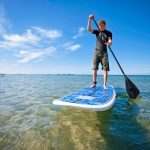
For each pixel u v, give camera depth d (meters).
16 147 2.84
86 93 5.01
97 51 5.50
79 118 4.40
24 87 13.00
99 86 6.46
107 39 5.39
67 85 14.77
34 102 6.48
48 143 2.99
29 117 4.46
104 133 3.48
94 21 5.27
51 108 5.47
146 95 8.41
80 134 3.40
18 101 6.71
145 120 4.34
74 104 3.80
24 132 3.44
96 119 4.35
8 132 3.45
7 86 14.09
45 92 9.47
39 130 3.57
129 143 3.04
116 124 4.03
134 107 5.77
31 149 2.78
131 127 3.83
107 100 4.24
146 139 3.21
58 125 3.87
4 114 4.74
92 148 2.84
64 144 2.96
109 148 2.86
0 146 2.87
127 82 5.21
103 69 5.56
